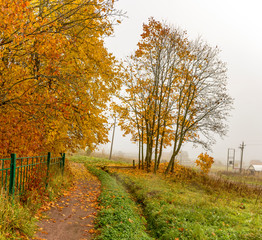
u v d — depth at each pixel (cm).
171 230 604
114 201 768
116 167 2047
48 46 550
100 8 634
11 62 620
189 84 1909
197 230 601
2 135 614
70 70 812
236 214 836
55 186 833
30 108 625
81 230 518
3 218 406
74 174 1369
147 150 2028
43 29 558
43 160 831
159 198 948
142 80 1906
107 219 578
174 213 752
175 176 1727
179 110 1897
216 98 1798
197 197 1052
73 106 774
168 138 2044
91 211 680
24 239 401
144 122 2045
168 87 1892
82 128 902
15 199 527
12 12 440
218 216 762
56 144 983
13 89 625
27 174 658
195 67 1897
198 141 1806
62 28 607
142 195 1009
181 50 1861
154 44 1866
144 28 1798
